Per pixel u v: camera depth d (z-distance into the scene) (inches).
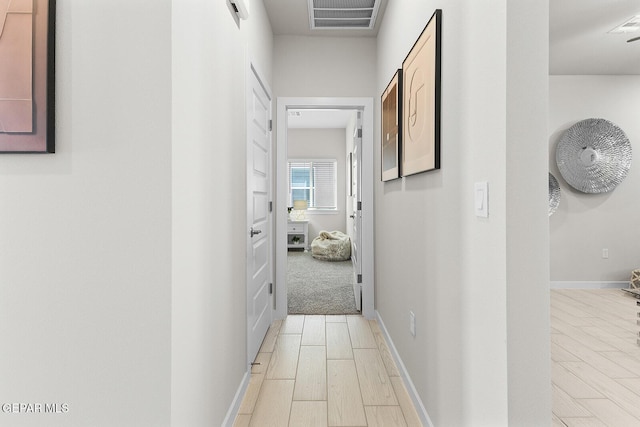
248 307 94.3
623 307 156.1
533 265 42.5
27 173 47.0
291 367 101.9
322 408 81.5
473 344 51.7
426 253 73.7
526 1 42.3
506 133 42.4
